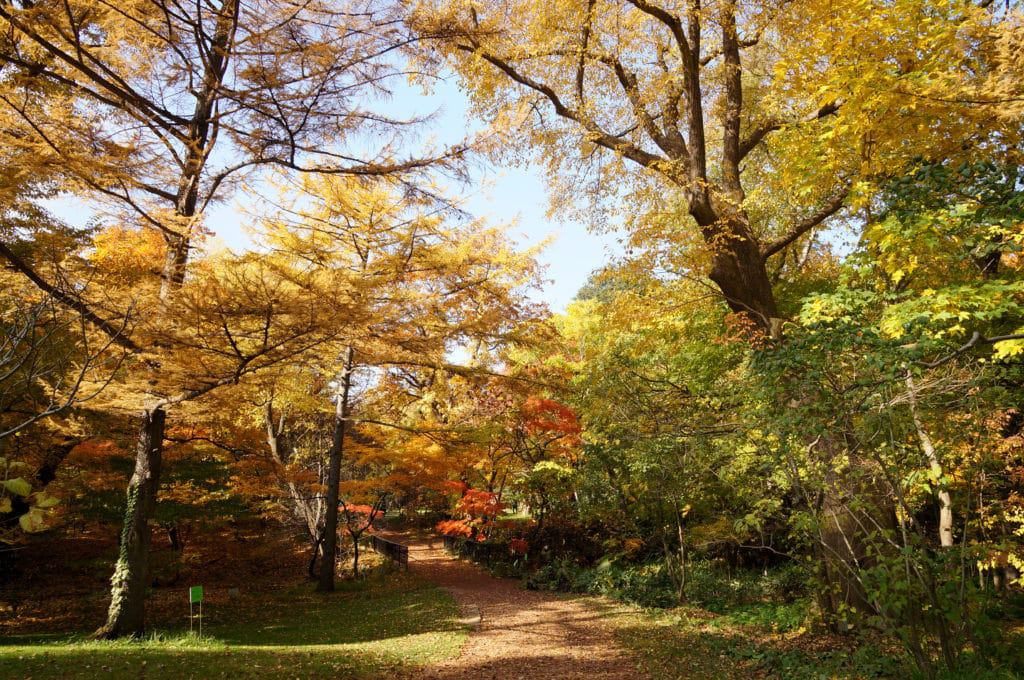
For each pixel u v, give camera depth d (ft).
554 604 44.68
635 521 55.72
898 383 18.35
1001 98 19.04
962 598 17.54
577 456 57.93
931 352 20.54
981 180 19.30
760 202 42.80
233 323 26.78
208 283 25.09
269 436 74.49
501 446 65.21
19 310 16.87
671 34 41.57
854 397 18.21
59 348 26.18
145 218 28.86
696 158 35.73
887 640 24.79
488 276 49.26
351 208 44.98
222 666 24.95
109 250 33.30
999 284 21.01
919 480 20.07
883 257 22.36
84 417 38.34
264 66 22.13
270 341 28.73
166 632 34.32
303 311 26.07
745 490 33.35
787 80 30.60
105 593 48.47
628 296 43.29
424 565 68.85
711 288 41.88
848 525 26.07
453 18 23.29
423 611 42.32
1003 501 26.63
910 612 18.25
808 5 27.50
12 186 25.88
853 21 22.67
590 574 52.11
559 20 35.53
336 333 28.84
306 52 21.89
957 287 21.53
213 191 29.35
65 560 58.49
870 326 19.47
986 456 20.22
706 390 38.11
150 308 26.43
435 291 45.91
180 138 25.26
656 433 36.29
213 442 46.68
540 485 62.28
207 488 58.08
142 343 28.66
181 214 30.42
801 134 28.81
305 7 21.95
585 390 45.88
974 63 23.62
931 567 18.53
